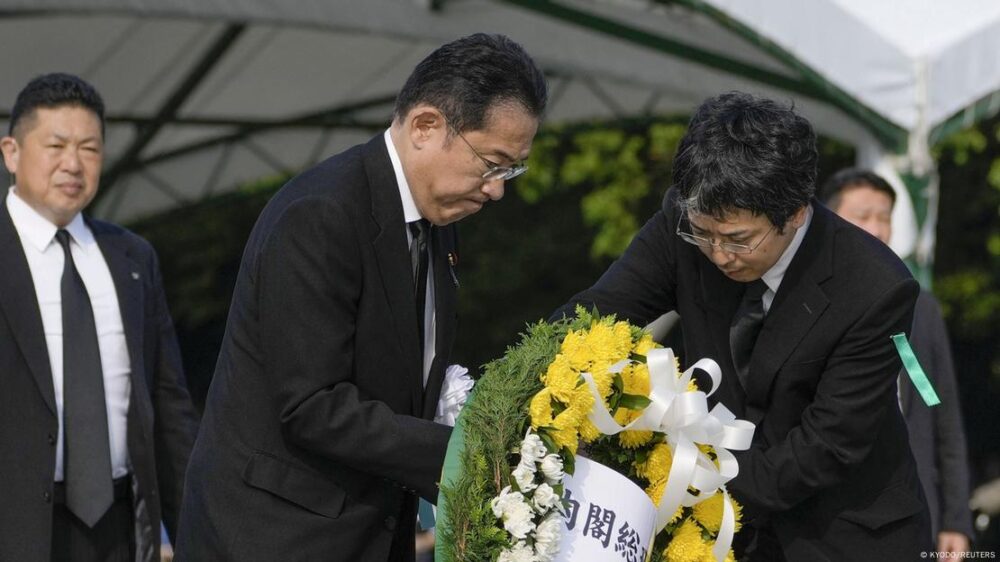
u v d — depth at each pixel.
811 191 4.76
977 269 16.09
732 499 5.03
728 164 4.64
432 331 4.84
